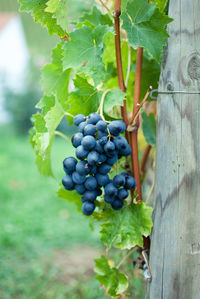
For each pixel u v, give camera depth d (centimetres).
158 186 91
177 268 90
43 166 103
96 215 95
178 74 88
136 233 92
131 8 89
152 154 118
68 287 214
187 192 89
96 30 92
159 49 89
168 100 89
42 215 332
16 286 212
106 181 89
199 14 87
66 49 92
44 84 100
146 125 106
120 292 96
